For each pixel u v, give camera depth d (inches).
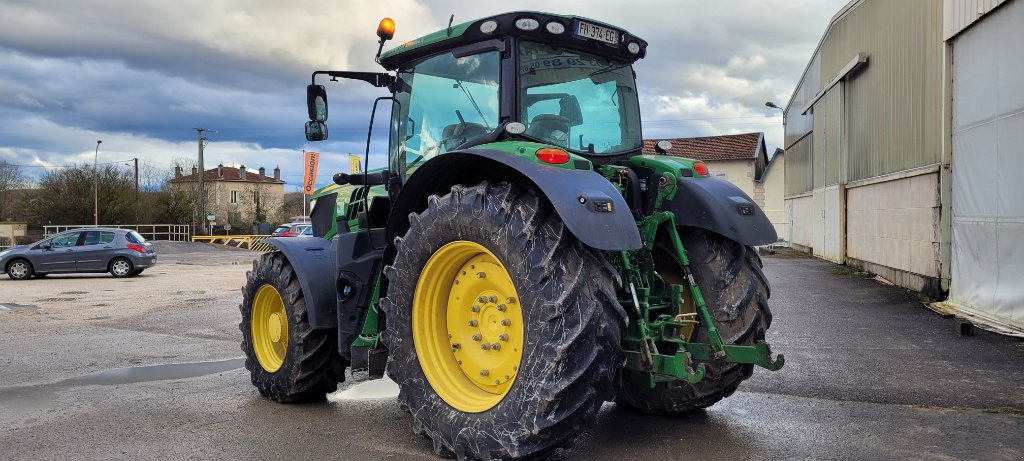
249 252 1380.4
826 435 171.2
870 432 173.2
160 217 1941.4
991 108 370.0
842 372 244.7
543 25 163.9
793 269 686.5
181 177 3093.0
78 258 772.6
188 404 212.5
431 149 181.8
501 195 143.9
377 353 180.4
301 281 201.8
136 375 257.1
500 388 148.3
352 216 205.8
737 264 171.6
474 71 171.8
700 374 144.1
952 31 412.2
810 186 934.4
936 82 455.2
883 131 582.6
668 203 176.7
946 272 437.4
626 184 170.2
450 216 151.0
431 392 155.6
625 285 155.7
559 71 172.7
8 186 2210.9
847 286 531.8
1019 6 339.6
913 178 501.0
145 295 555.5
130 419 195.2
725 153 1786.4
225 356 295.4
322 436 177.0
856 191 682.2
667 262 180.7
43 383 243.4
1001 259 358.6
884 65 578.9
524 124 163.6
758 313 169.0
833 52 768.3
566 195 135.3
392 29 190.2
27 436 178.9
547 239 138.1
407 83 191.3
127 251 782.5
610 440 168.7
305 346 204.5
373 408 205.8
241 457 160.9
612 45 177.8
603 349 135.6
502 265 141.9
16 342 331.6
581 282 135.8
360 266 191.0
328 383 211.0
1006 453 156.1
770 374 241.6
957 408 196.5
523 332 138.3
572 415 134.0
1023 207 337.1
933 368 250.8
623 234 135.0
